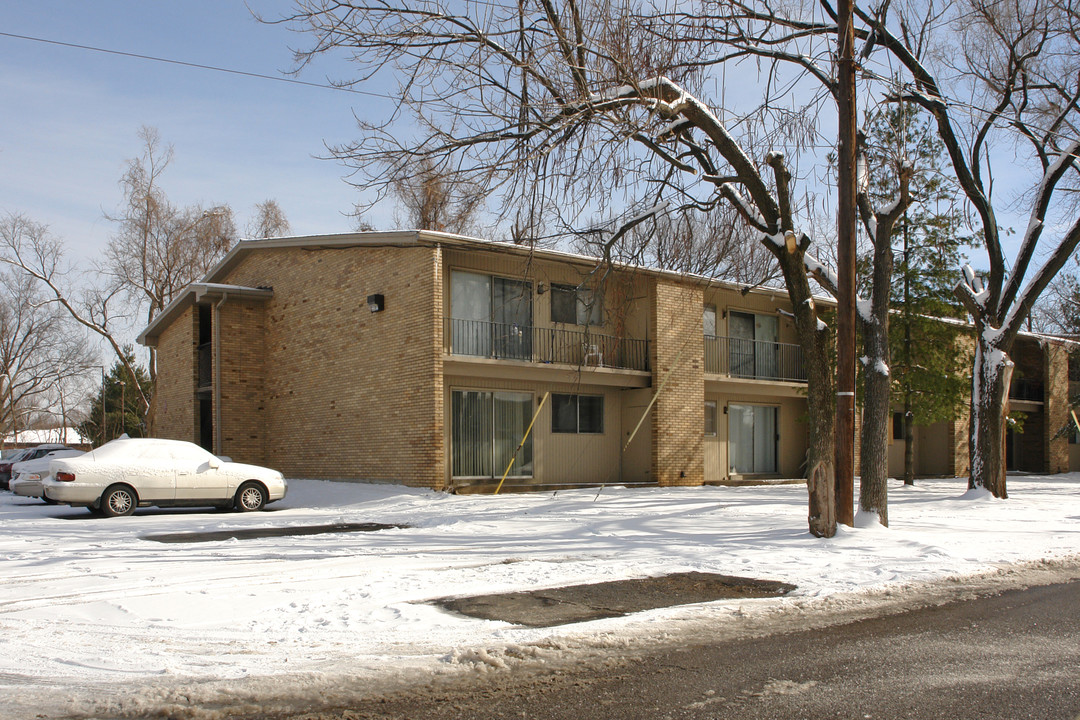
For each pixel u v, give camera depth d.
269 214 41.91
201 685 5.14
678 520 14.26
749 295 26.88
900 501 19.05
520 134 13.07
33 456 26.12
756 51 14.20
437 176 13.05
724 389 25.50
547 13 12.90
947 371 24.08
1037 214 19.06
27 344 52.09
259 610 7.23
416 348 19.48
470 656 5.75
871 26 14.41
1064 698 4.91
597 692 5.06
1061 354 36.25
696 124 13.18
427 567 9.52
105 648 6.00
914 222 22.98
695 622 6.94
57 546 11.27
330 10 12.26
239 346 24.53
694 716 4.62
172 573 9.02
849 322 11.97
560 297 22.56
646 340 23.33
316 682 5.23
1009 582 8.90
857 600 7.88
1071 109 19.58
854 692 5.04
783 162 13.09
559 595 7.98
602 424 23.38
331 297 22.44
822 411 12.47
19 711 4.62
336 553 10.52
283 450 23.86
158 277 38.09
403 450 19.70
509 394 21.52
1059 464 35.72
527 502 17.36
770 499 18.38
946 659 5.80
